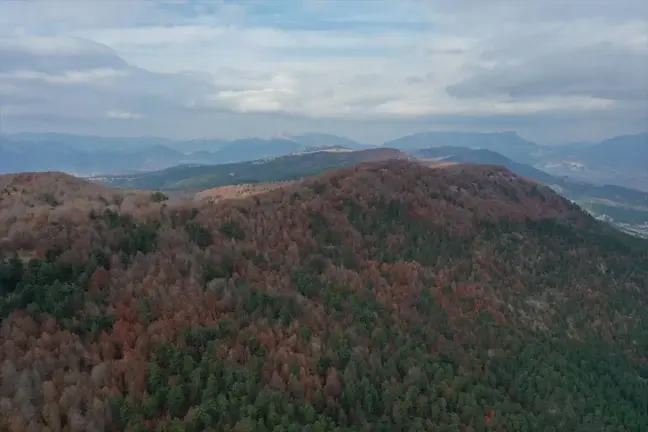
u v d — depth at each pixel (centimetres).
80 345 7338
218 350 7800
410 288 11038
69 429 6347
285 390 7644
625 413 10381
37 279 8200
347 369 8144
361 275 10994
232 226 10950
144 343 7556
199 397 7144
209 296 8900
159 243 9894
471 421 8338
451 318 10694
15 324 7462
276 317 8962
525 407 9406
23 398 6544
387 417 7831
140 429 6444
